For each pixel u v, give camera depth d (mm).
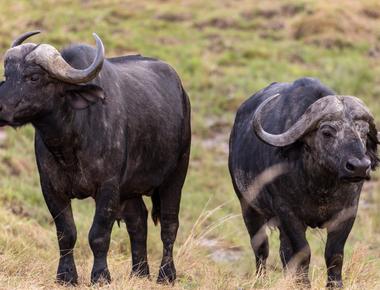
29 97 26312
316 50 73000
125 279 28391
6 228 35500
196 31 76625
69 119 27375
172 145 32469
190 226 42656
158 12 80438
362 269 30781
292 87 30703
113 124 28500
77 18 76188
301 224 29672
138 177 31016
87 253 36219
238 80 65938
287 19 79375
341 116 27484
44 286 27516
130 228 32469
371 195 49344
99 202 28328
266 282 29438
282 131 29812
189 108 34500
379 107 62875
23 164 48938
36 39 68250
